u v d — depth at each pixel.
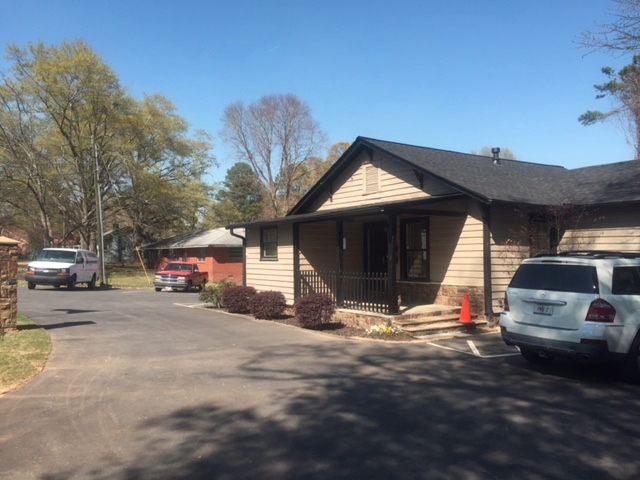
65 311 17.06
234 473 4.63
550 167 19.42
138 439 5.49
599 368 8.60
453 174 14.10
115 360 9.31
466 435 5.53
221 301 18.16
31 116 37.19
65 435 5.62
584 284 7.50
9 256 11.84
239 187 67.25
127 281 36.09
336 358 9.61
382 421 6.02
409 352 10.11
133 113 39.41
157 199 41.06
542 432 5.60
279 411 6.43
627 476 4.52
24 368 8.39
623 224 12.92
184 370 8.62
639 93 12.64
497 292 12.94
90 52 36.59
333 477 4.53
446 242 14.07
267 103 55.62
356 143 16.45
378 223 16.98
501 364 8.97
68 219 41.12
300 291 16.42
